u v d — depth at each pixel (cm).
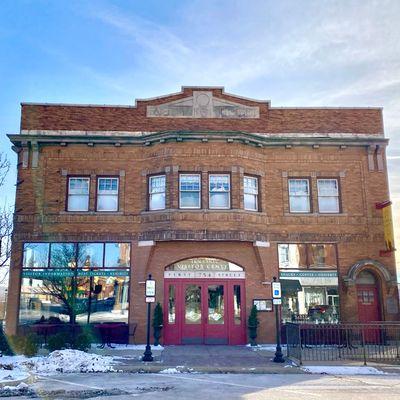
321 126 2195
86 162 2122
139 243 2044
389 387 1121
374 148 2172
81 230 2061
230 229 1980
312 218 2103
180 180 2052
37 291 2016
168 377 1264
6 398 981
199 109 2170
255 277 2036
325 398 973
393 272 2058
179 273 2036
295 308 2023
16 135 2094
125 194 2095
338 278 2056
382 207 2100
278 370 1366
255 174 2105
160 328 1942
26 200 2080
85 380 1209
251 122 2175
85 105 2162
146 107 2169
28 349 1609
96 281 2030
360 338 1980
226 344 1977
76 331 1950
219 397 977
